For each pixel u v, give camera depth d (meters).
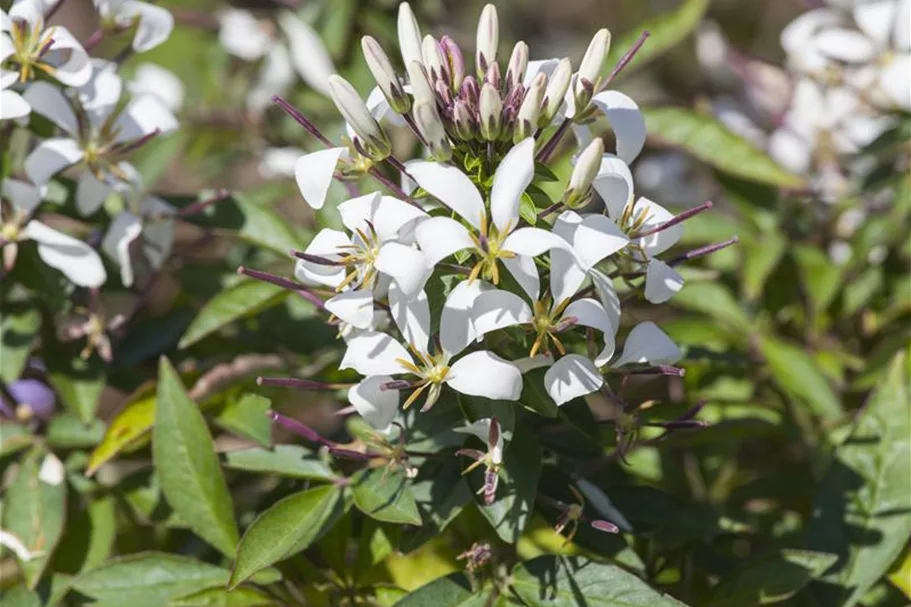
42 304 0.77
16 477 0.75
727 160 0.82
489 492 0.66
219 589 0.71
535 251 0.64
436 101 0.66
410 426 0.69
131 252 0.77
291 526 0.69
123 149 0.74
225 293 0.75
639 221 0.67
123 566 0.72
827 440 0.79
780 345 0.81
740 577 0.71
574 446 0.71
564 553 0.72
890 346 0.81
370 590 0.71
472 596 0.69
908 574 0.73
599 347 0.68
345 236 0.66
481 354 0.65
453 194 0.64
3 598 0.74
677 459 0.81
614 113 0.67
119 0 0.75
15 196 0.74
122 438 0.74
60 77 0.72
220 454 0.73
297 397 0.78
